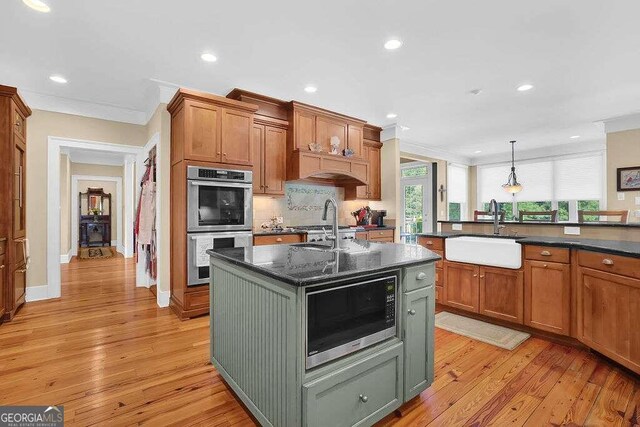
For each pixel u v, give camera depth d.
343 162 4.63
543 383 2.03
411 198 7.77
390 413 1.70
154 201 4.12
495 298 2.98
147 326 3.04
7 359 2.35
